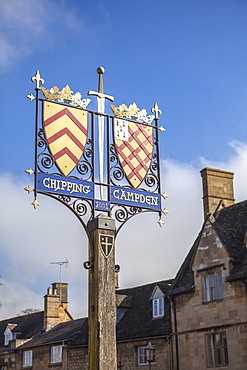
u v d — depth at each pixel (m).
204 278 22.31
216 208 27.94
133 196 10.31
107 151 10.23
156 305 26.19
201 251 22.56
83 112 10.20
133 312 28.16
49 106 9.84
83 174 9.89
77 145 9.95
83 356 28.28
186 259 25.34
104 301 9.48
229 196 28.61
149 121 11.04
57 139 9.77
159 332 24.11
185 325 22.61
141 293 29.53
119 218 10.04
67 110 10.02
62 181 9.59
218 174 28.58
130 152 10.53
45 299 37.69
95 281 9.55
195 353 21.86
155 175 10.79
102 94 10.55
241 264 21.27
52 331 34.78
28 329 39.22
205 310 21.84
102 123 10.38
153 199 10.59
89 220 9.98
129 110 10.78
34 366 32.22
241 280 20.58
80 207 9.71
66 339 29.31
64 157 9.74
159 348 23.81
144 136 10.84
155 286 26.80
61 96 10.02
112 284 9.64
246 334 20.02
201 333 21.78
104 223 9.80
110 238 9.82
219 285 21.61
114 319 9.49
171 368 22.75
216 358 21.14
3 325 42.97
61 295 38.97
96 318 9.37
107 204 9.96
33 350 32.78
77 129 10.03
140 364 24.70
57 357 30.34
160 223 10.55
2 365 35.62
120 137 10.48
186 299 22.88
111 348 9.33
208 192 28.03
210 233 22.42
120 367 25.52
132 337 25.28
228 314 20.84
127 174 10.36
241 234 22.97
